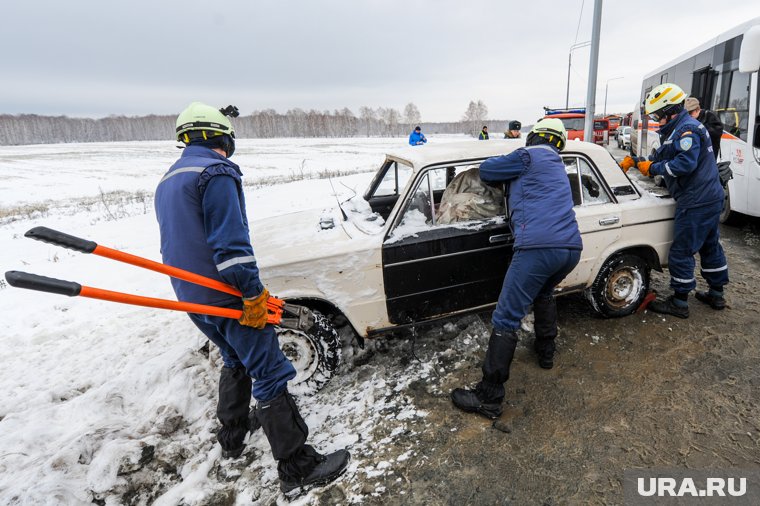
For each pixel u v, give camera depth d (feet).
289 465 7.53
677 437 8.23
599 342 11.43
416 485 7.64
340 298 9.98
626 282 12.33
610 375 10.12
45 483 7.46
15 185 72.84
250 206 35.04
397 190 13.96
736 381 9.59
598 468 7.70
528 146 10.00
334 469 7.86
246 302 6.82
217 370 10.67
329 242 10.25
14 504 7.18
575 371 10.36
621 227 11.61
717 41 23.08
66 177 84.84
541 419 8.95
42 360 12.94
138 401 10.31
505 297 9.00
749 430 8.26
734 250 17.85
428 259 10.23
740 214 21.84
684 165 10.90
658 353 10.80
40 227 5.39
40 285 5.12
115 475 7.83
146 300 6.08
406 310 10.49
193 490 7.88
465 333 11.77
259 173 78.38
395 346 11.75
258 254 10.07
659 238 12.17
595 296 12.01
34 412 10.16
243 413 8.54
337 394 10.18
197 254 6.95
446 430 8.84
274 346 7.58
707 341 11.10
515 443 8.39
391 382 10.39
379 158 108.78
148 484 8.06
